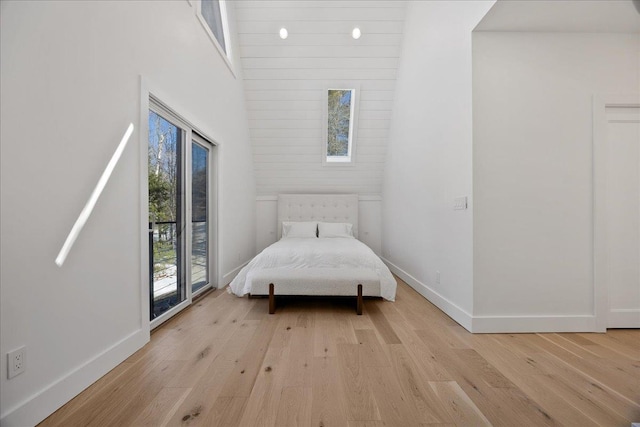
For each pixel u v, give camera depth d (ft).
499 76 6.86
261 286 8.61
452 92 7.89
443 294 8.60
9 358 3.48
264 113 14.76
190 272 9.04
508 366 5.29
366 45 13.03
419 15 10.57
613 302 7.09
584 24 6.59
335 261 9.79
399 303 9.42
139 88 6.06
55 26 4.10
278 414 3.94
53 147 4.07
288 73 13.70
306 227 15.51
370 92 14.23
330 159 16.65
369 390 4.50
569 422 3.84
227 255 11.87
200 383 4.71
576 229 6.92
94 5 4.82
